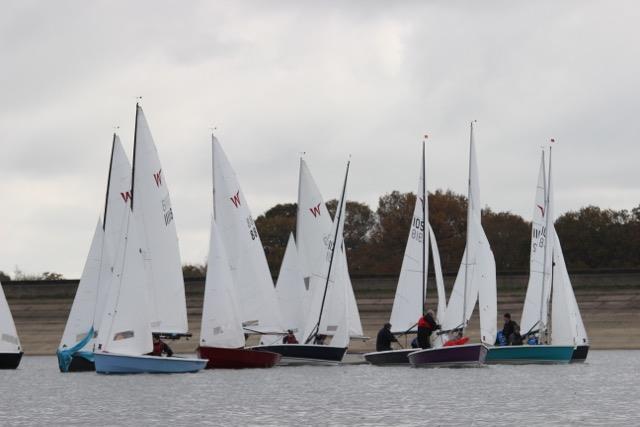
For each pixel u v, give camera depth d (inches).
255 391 6028.5
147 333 6899.6
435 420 4798.2
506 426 4608.8
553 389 6058.1
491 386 6245.1
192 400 5590.6
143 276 6884.8
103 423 4815.5
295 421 4815.5
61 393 5989.2
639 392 5880.9
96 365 6929.1
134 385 6363.2
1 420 4953.3
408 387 6220.5
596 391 5940.0
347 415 4990.2
